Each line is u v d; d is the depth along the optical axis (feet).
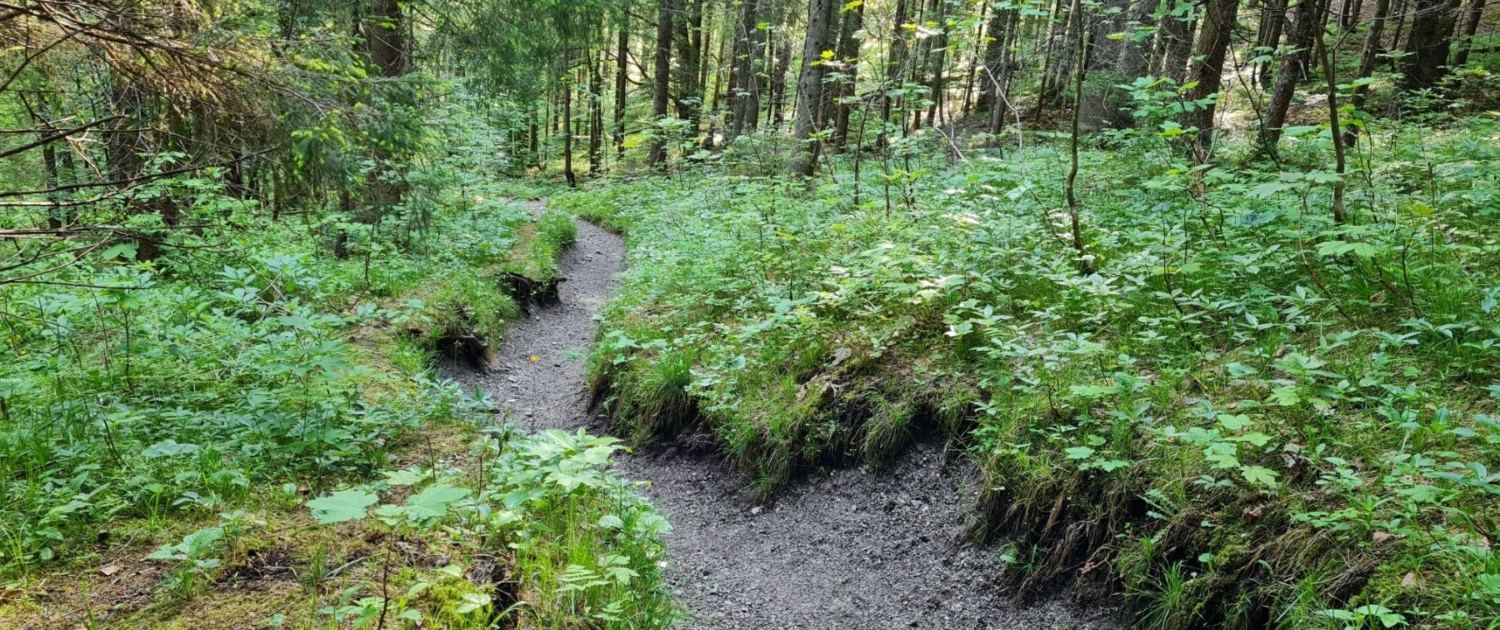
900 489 15.52
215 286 21.36
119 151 20.51
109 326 16.97
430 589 9.95
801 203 31.78
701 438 18.97
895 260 19.12
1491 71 42.32
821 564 14.75
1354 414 11.91
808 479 16.78
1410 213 17.34
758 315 22.25
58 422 12.78
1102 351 14.05
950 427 15.53
